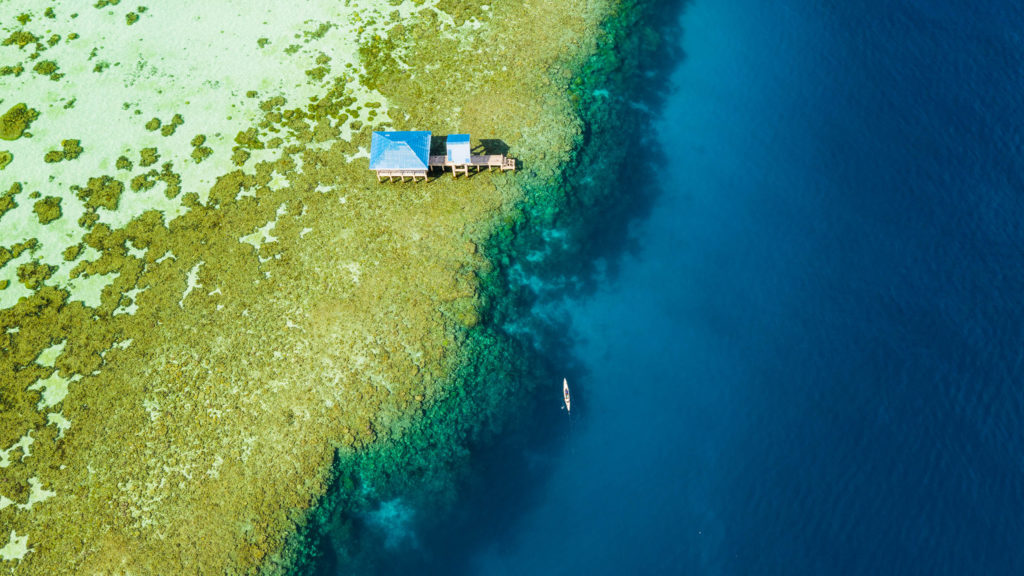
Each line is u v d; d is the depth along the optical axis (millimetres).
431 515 46875
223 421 48938
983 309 54406
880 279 56812
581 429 50500
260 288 54719
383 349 51844
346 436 48375
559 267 57938
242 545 44531
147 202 59562
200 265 56125
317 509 46219
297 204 59156
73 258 56750
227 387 50312
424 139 59719
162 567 43812
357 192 60000
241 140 62969
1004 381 50750
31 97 65812
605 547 46344
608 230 60219
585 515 47469
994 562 44031
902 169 63094
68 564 44000
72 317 53750
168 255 56719
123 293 54906
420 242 57250
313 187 60281
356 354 51625
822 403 50938
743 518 46844
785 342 54094
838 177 63188
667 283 57562
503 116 64750
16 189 60156
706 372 53031
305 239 57250
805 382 52000
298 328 52812
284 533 45094
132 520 45406
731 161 64625
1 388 50531
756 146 65688
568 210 60781
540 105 65750
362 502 46969
